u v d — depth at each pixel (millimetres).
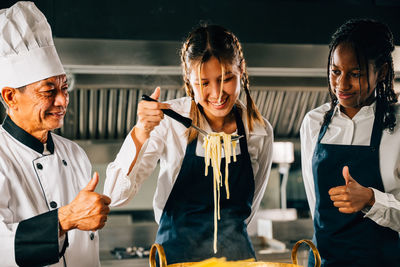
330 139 2162
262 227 4613
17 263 1515
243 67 1967
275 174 5160
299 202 5230
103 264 3631
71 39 3373
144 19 3498
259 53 3604
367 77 1968
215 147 1877
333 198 1795
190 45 1868
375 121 2076
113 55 3424
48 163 1781
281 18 3668
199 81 1785
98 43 3404
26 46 1689
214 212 1961
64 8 3391
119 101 4055
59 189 1791
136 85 3836
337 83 2020
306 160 2270
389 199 1840
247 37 3619
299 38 3682
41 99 1688
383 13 3785
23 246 1508
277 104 4406
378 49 1976
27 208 1686
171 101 2109
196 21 3562
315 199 2180
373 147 2045
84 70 3605
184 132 2014
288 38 3670
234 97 1860
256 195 2211
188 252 1894
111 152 4219
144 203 4898
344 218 2035
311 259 2148
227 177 1864
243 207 2010
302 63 3662
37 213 1708
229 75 1805
